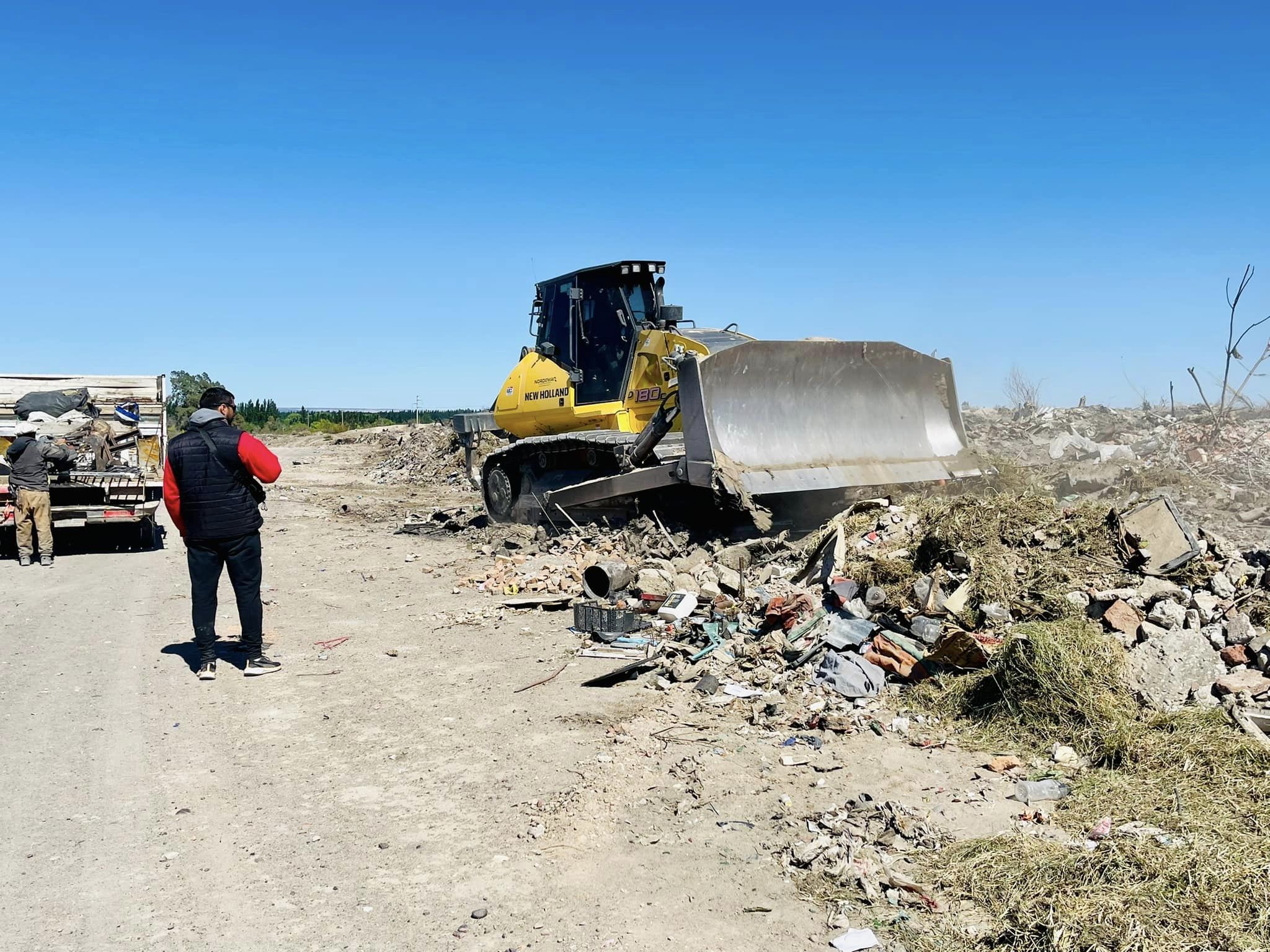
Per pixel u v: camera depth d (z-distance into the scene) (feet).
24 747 17.72
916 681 19.38
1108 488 33.12
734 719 18.60
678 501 34.09
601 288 37.99
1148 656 17.44
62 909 12.15
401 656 23.73
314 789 15.84
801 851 13.11
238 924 11.83
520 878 12.89
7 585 33.81
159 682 21.72
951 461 34.42
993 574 22.04
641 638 23.94
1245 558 21.83
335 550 39.93
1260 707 16.28
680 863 13.17
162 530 49.26
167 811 15.03
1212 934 10.85
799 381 32.17
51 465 38.78
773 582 25.95
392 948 11.31
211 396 21.88
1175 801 13.91
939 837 13.50
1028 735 16.69
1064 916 11.25
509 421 43.68
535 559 33.42
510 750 17.42
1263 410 45.01
